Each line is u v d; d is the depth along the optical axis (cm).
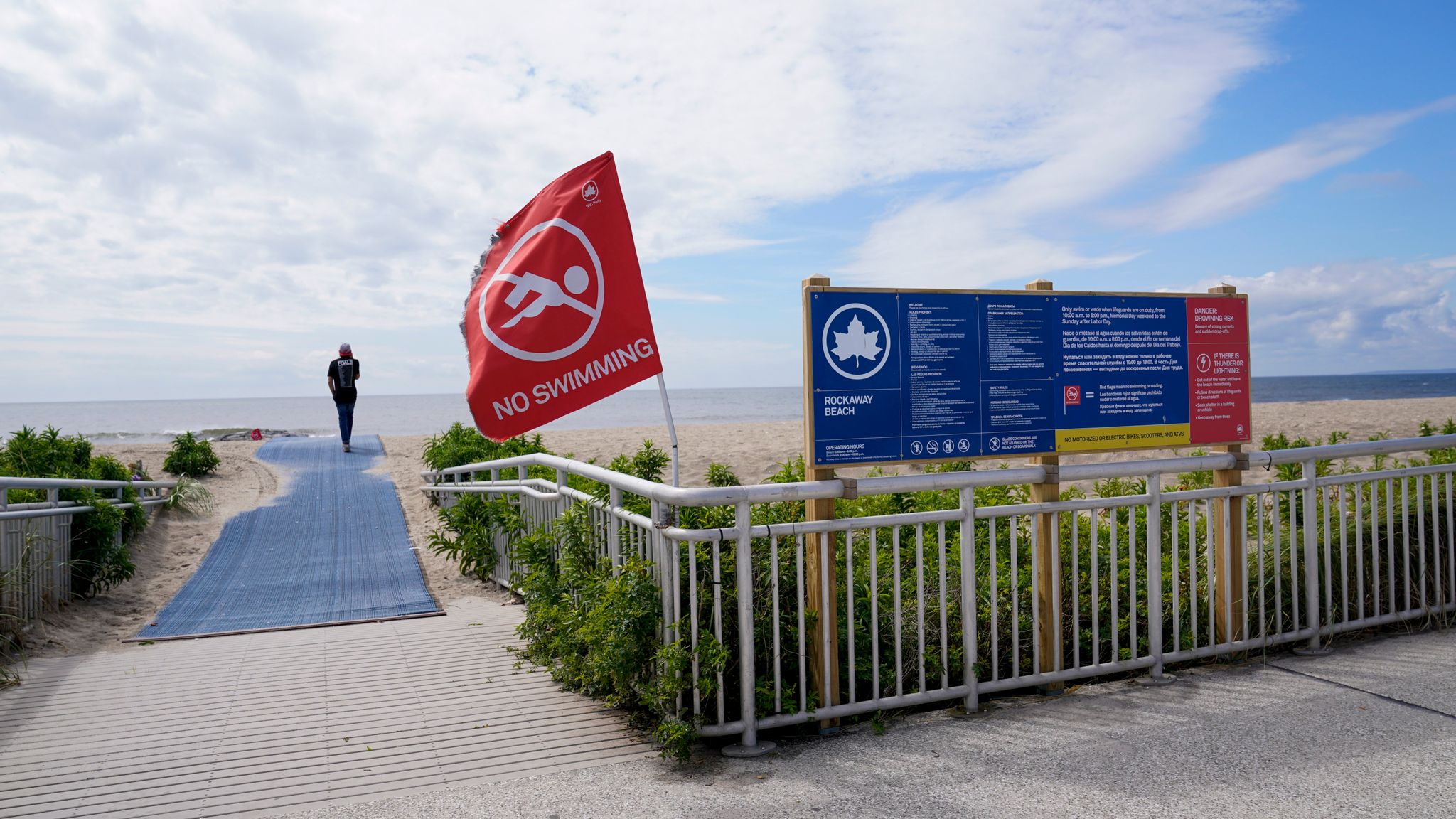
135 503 941
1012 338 438
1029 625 473
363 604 712
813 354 400
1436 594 532
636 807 321
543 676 486
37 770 363
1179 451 1498
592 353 435
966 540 421
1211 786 322
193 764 367
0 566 581
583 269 436
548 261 436
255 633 616
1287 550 530
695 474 1437
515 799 330
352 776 354
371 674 493
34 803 332
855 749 376
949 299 425
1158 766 343
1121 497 455
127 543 930
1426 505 564
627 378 435
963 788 330
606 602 395
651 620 387
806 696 397
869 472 1080
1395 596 534
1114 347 460
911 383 418
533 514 700
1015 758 358
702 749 380
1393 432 1883
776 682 387
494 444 1270
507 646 547
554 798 331
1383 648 493
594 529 495
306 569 867
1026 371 441
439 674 493
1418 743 354
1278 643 487
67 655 560
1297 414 2639
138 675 498
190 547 1002
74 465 1027
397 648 550
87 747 387
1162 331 471
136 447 1905
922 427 419
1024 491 695
